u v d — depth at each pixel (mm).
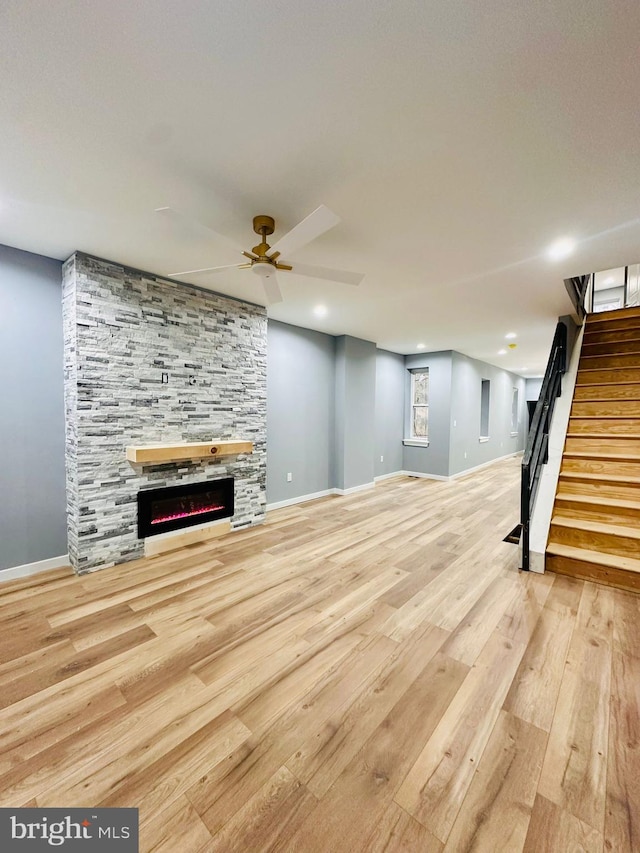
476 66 1294
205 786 1319
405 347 6871
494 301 4016
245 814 1228
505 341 6230
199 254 2885
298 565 3182
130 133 1625
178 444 3471
